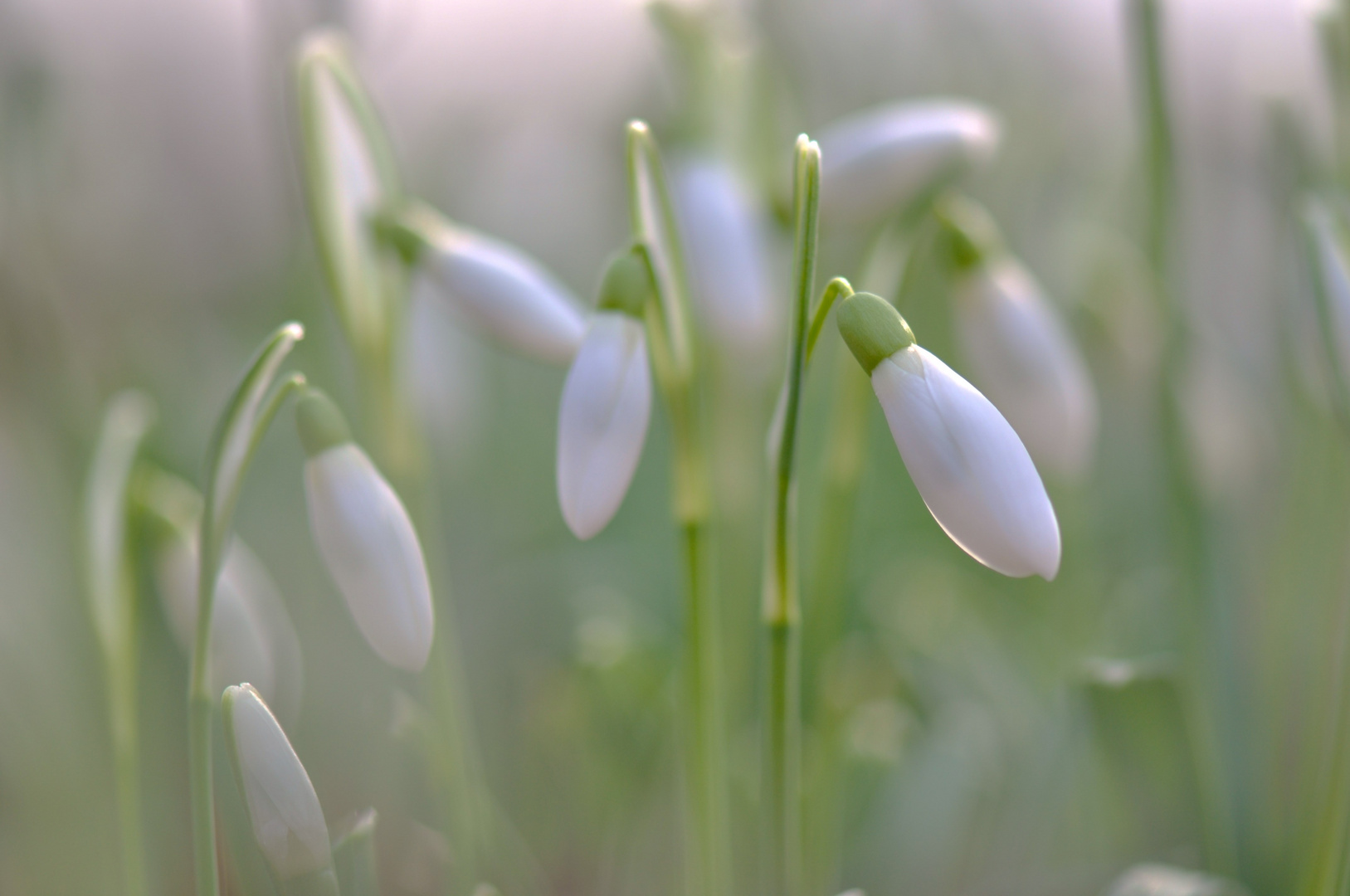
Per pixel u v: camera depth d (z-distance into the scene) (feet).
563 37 2.24
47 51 1.55
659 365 1.07
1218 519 1.30
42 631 1.45
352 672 1.39
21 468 1.48
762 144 1.26
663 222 1.07
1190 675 1.25
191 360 1.84
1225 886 1.14
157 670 1.27
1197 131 1.69
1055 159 1.94
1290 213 1.22
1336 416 1.10
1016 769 1.31
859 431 1.18
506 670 1.67
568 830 1.41
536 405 1.99
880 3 1.97
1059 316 1.74
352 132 1.15
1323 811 1.10
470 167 2.17
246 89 2.02
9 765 1.34
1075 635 1.40
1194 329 1.30
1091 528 1.69
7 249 1.41
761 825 1.07
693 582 1.09
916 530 1.90
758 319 1.23
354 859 1.05
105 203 1.79
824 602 1.20
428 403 1.39
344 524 1.03
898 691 1.49
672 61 1.26
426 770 1.26
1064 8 1.98
